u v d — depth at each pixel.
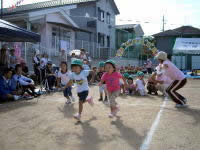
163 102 7.95
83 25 26.94
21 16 16.12
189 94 9.93
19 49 14.05
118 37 34.16
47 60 13.00
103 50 26.41
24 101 8.18
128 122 5.37
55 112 6.46
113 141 4.18
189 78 19.95
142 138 4.32
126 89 9.91
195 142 4.11
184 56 33.09
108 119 5.65
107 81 6.08
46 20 18.22
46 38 18.38
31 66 15.01
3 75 8.69
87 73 5.90
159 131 4.71
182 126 5.05
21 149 3.88
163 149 3.80
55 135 4.53
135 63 32.34
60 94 9.77
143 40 21.50
